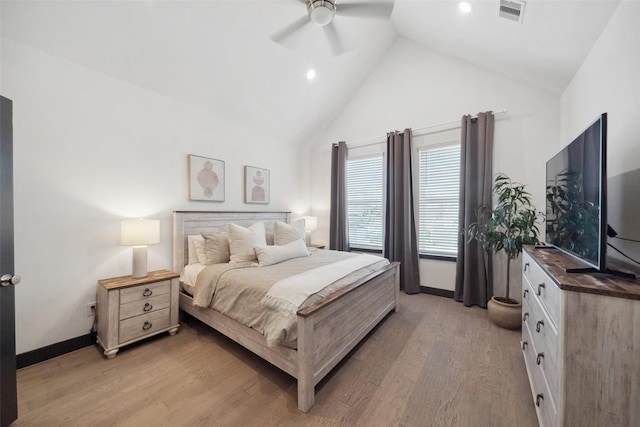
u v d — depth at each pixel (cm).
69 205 216
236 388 172
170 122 286
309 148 491
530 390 168
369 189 427
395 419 146
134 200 257
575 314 103
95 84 229
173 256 286
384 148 405
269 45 276
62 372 188
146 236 233
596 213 118
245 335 197
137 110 258
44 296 204
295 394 167
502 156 310
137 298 223
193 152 309
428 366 195
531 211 257
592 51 195
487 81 321
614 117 163
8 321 139
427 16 280
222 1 220
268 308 179
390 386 173
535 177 294
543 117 290
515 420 144
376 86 407
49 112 205
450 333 247
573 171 149
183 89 283
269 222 401
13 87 188
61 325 212
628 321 95
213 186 329
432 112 359
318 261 269
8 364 139
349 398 162
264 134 406
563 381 105
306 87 361
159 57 241
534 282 163
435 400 160
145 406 156
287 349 166
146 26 215
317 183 485
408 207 367
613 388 97
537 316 151
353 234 446
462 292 332
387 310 277
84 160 224
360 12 241
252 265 246
